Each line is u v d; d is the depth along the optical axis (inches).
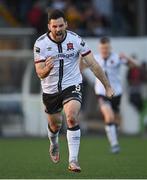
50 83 1015.6
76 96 997.8
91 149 1643.7
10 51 2228.1
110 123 1513.3
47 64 975.6
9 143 1863.9
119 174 1040.2
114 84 1556.3
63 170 1107.9
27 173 1059.3
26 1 2464.3
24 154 1481.3
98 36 2364.7
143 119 2209.6
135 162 1272.1
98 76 1015.6
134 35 2504.9
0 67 2226.9
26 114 2212.1
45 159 1343.5
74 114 983.0
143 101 2213.3
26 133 2213.3
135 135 2181.3
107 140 1973.4
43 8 2345.0
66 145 1766.7
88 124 2219.5
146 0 2490.2
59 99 1016.9
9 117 2214.6
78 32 2343.8
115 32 2472.9
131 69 2196.1
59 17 984.9
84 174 1039.0
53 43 1002.7
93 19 2400.3
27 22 2361.0
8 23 2367.1
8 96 2218.3
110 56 1546.5
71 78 1011.3
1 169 1132.5
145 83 2214.6
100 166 1189.7
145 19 2496.3
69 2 2409.0
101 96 1526.8
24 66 2222.0
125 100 2212.1
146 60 2201.0
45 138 2074.3
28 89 2214.6
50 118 1051.3
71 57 1009.5
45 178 977.5
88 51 1013.2
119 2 2566.4
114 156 1427.2
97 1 2495.1
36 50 1006.4
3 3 2465.6
